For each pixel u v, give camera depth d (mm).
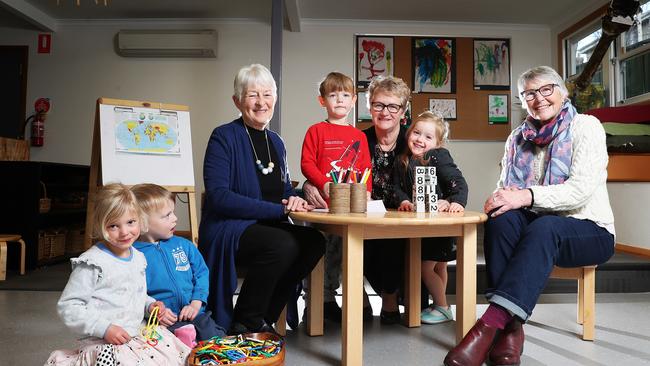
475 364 1463
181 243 1642
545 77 1762
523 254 1510
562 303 2531
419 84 5504
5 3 4699
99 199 1327
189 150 3057
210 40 5316
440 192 2053
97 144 2863
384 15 5352
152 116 3000
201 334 1508
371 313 2250
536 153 1876
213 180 1738
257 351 1356
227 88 5504
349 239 1479
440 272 2197
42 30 5500
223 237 1671
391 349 1764
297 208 1692
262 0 5000
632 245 3570
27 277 3334
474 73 5535
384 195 2168
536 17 5387
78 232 4391
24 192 3701
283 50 5508
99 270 1285
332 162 2051
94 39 5512
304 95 5500
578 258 1678
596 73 4926
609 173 3787
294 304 1974
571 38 5328
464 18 5426
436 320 2133
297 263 1717
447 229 1596
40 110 5465
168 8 5199
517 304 1443
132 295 1349
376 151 2191
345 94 2156
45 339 1889
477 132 5504
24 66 5484
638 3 3947
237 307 1680
